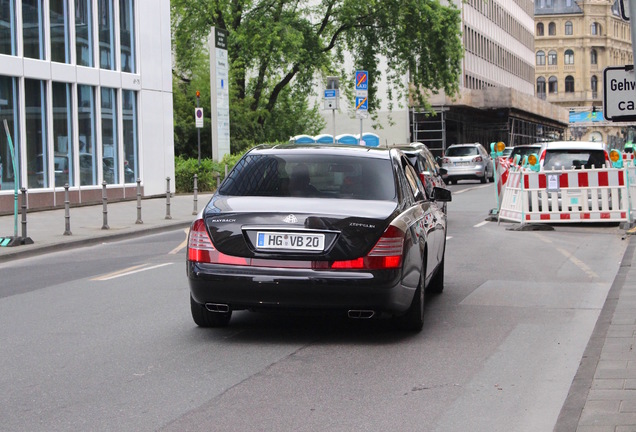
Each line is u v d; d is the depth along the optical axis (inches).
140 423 220.7
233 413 229.8
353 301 302.8
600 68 6067.9
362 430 215.3
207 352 303.9
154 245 705.6
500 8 3759.8
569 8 6018.7
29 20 1030.4
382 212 313.0
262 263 305.1
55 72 1067.3
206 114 1758.1
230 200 324.2
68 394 249.3
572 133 5103.3
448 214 988.6
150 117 1270.9
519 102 2738.7
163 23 1304.1
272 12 1791.3
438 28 1850.4
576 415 215.5
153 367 281.9
